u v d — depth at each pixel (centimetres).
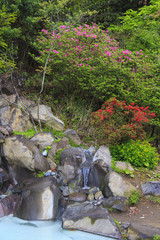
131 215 392
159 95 659
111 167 493
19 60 808
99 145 580
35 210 393
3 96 593
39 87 710
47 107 636
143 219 377
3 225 371
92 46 636
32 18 730
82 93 705
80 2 1014
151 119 615
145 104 657
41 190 414
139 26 867
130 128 517
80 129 637
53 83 708
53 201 407
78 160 480
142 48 805
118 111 561
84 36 649
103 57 623
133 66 705
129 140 545
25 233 350
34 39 793
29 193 410
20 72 742
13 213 405
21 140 483
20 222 381
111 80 626
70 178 466
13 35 686
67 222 359
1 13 630
